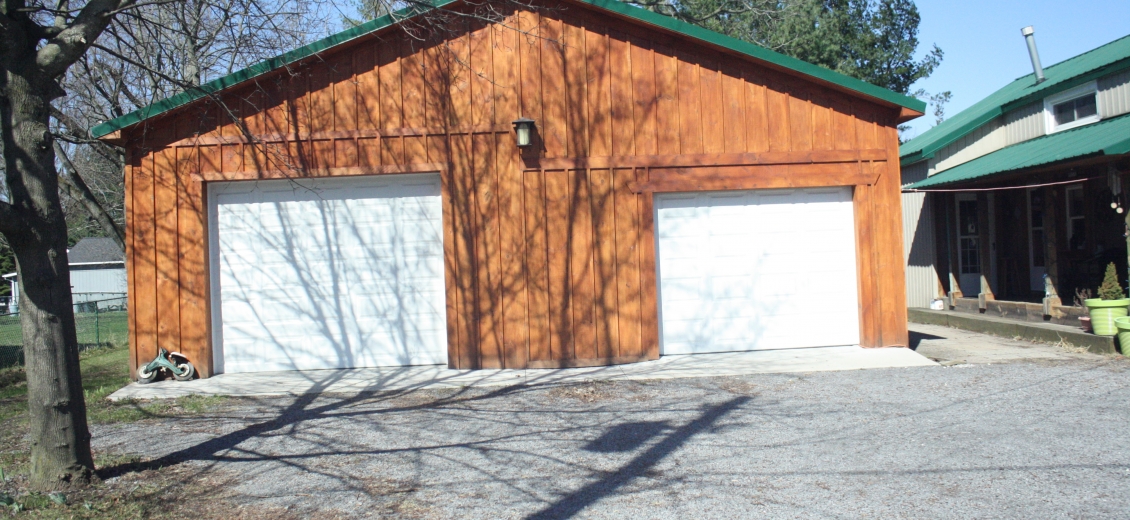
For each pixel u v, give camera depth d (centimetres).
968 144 1473
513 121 949
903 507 471
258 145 962
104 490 543
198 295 955
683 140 981
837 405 729
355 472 578
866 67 2603
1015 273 1451
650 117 980
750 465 562
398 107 967
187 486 553
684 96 983
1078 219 1338
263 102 962
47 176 531
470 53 971
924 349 1034
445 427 701
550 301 965
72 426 546
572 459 593
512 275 963
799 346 1009
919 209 1554
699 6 2169
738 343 1009
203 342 955
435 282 994
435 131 965
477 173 965
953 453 571
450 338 964
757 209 1009
